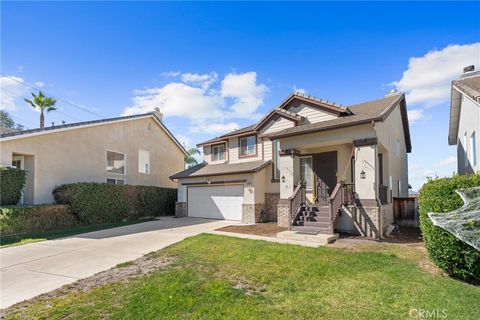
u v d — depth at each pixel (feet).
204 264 22.54
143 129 72.02
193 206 62.59
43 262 25.04
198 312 14.40
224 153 65.05
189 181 62.69
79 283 19.40
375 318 13.83
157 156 76.59
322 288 17.74
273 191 52.95
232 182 54.90
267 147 55.21
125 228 45.06
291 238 33.47
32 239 35.83
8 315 14.78
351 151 42.63
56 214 44.34
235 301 15.71
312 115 47.83
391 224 44.39
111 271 21.90
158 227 45.68
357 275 19.98
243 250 26.45
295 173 44.21
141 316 14.11
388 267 21.84
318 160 45.32
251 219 51.06
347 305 15.30
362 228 35.12
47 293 17.74
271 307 15.06
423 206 21.44
